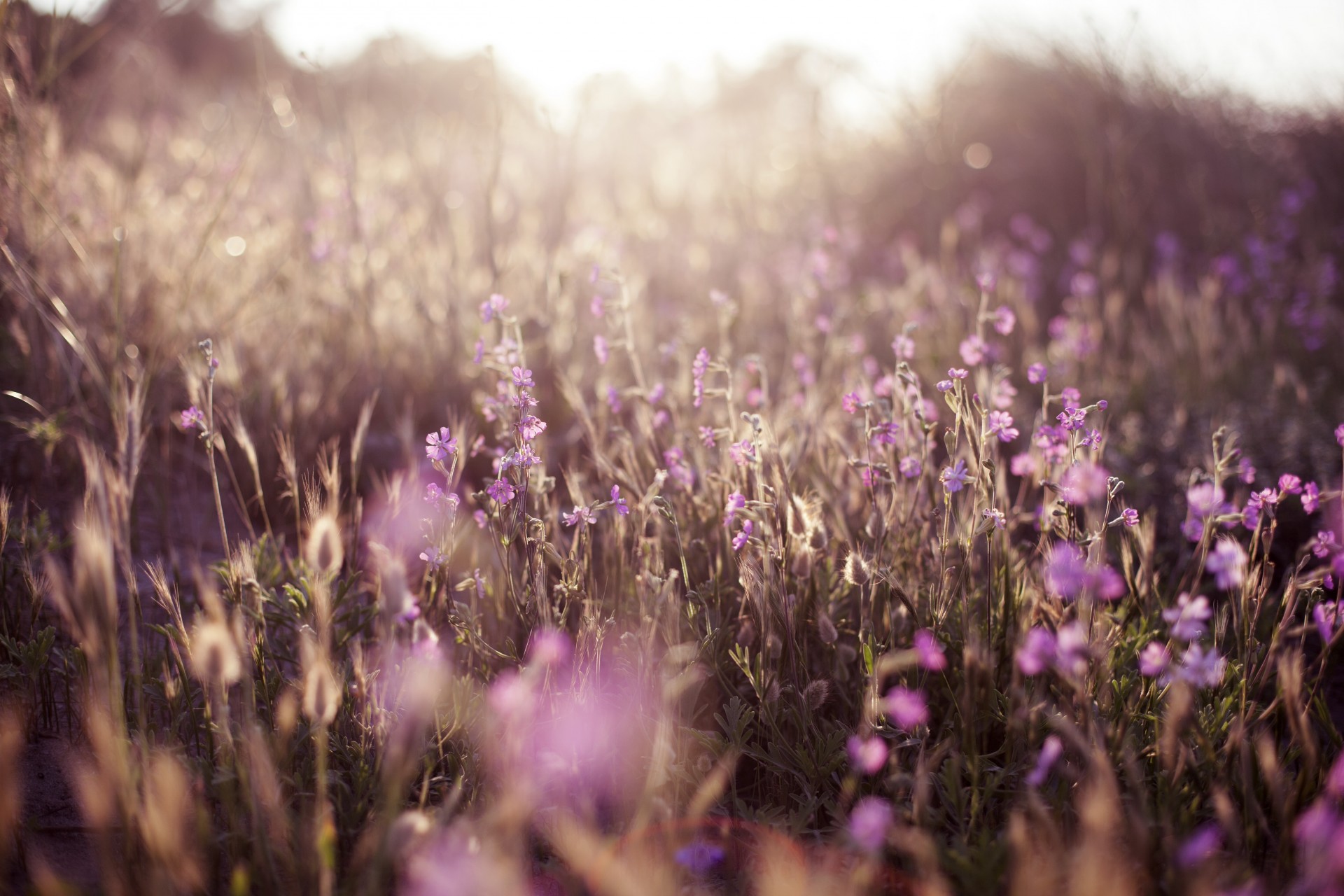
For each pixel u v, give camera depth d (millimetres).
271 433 3217
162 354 3457
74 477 3131
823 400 3391
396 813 1477
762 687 2010
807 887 1671
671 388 3291
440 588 2258
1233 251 6938
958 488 2068
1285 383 4395
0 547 2242
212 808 1825
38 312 3285
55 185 3572
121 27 4531
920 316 5227
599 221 6035
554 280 3955
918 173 8531
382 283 4488
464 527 2697
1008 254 7000
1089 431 2133
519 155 6410
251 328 3885
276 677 2094
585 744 1953
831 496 2551
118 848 1768
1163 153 7883
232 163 5000
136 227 3930
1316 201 7500
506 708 1719
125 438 2105
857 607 2400
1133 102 8094
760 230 6879
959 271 6383
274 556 2516
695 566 2551
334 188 4953
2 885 1612
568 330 3951
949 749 1959
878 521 2213
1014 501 3342
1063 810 1800
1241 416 3994
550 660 1965
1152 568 2689
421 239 4848
